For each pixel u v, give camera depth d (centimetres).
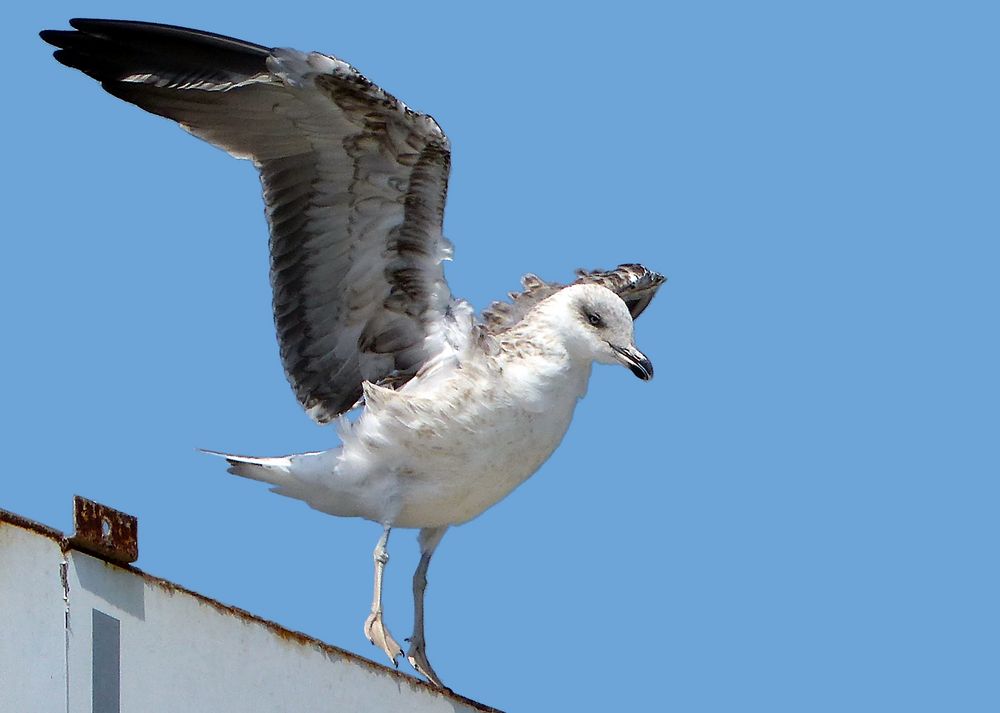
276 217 1482
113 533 994
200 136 1484
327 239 1478
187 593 1043
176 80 1471
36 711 952
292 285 1495
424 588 1473
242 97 1454
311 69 1394
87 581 984
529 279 1521
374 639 1388
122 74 1488
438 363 1447
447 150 1421
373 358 1495
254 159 1478
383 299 1482
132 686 998
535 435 1415
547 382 1409
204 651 1046
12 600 952
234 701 1058
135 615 1007
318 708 1123
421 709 1199
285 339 1505
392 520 1415
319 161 1462
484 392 1397
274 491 1448
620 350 1420
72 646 969
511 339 1426
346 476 1418
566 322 1421
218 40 1447
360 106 1413
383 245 1470
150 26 1459
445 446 1400
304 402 1515
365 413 1419
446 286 1469
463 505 1434
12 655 949
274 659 1095
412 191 1450
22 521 962
